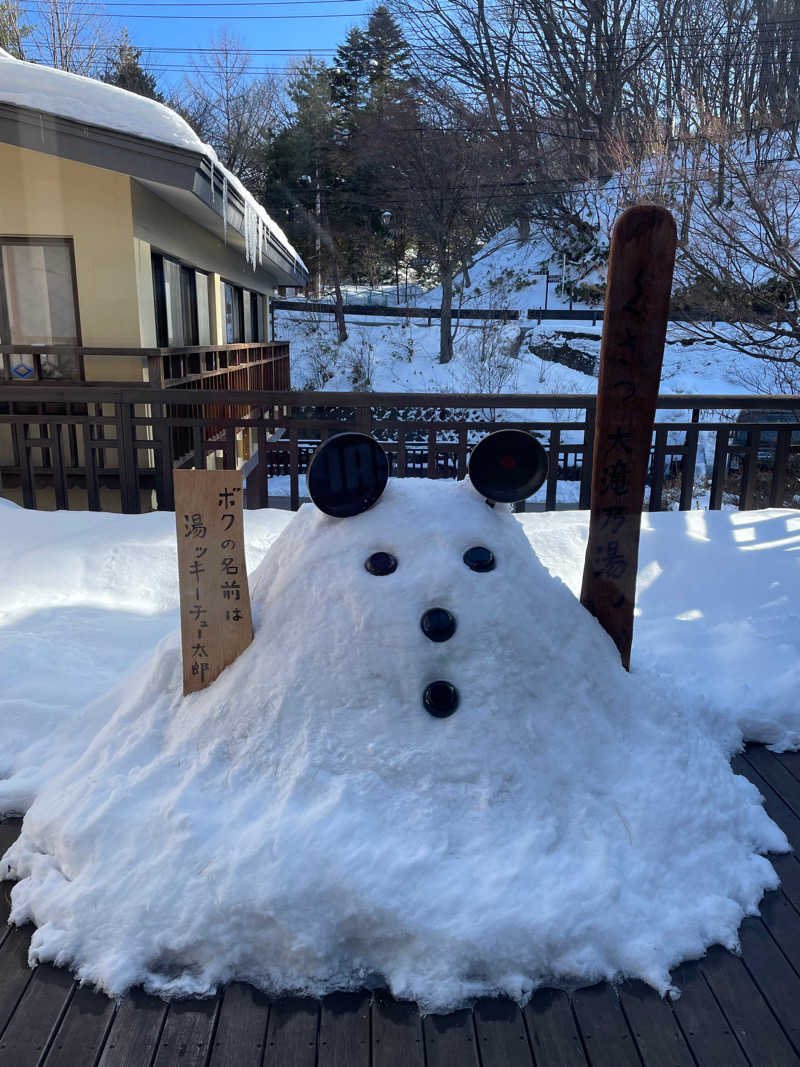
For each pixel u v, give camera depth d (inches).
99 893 74.4
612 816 80.4
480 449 88.0
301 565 89.6
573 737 84.2
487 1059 62.7
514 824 77.1
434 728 80.0
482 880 72.1
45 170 223.1
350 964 70.4
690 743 92.5
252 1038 64.3
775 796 99.5
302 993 68.3
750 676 123.9
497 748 79.5
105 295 236.1
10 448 242.4
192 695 90.7
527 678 82.9
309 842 72.6
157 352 236.2
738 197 198.5
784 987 70.2
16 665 122.5
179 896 72.2
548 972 69.7
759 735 112.3
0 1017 66.2
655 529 185.8
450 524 87.1
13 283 233.8
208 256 321.1
